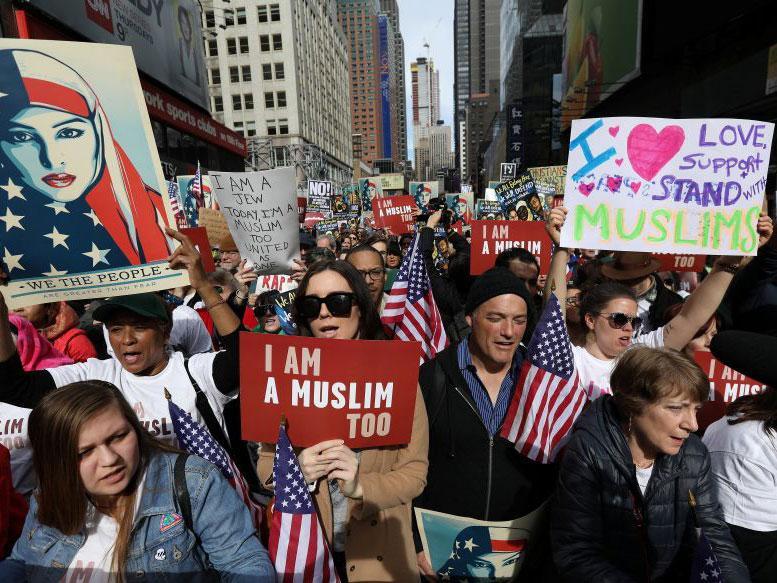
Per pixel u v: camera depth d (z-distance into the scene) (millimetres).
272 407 1672
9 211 2016
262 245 4164
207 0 57406
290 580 1491
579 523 1804
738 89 12586
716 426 2070
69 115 2039
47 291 2096
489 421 2232
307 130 63438
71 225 2082
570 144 2664
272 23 57562
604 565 1728
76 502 1413
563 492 1858
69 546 1460
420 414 1922
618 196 2629
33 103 1997
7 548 1845
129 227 2150
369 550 1857
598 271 4227
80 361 3305
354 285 2029
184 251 2193
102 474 1396
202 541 1530
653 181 2607
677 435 1647
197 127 23516
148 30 18797
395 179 58000
